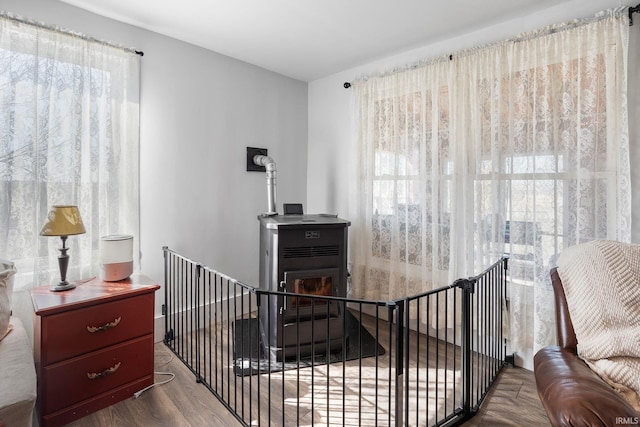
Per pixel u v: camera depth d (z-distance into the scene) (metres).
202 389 2.15
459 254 2.70
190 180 3.00
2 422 1.24
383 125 3.17
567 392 1.13
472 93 2.58
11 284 1.84
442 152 2.76
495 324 2.34
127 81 2.56
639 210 1.99
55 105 2.23
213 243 3.17
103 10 2.39
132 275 2.42
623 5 2.01
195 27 2.65
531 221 2.32
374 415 1.93
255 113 3.46
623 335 1.37
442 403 2.05
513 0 2.20
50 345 1.76
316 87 3.86
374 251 3.27
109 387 1.98
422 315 2.94
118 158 2.53
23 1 2.13
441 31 2.65
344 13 2.41
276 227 2.46
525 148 2.34
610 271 1.52
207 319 3.13
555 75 2.22
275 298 2.51
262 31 2.70
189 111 2.97
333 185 3.70
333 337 2.66
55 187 2.24
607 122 2.04
